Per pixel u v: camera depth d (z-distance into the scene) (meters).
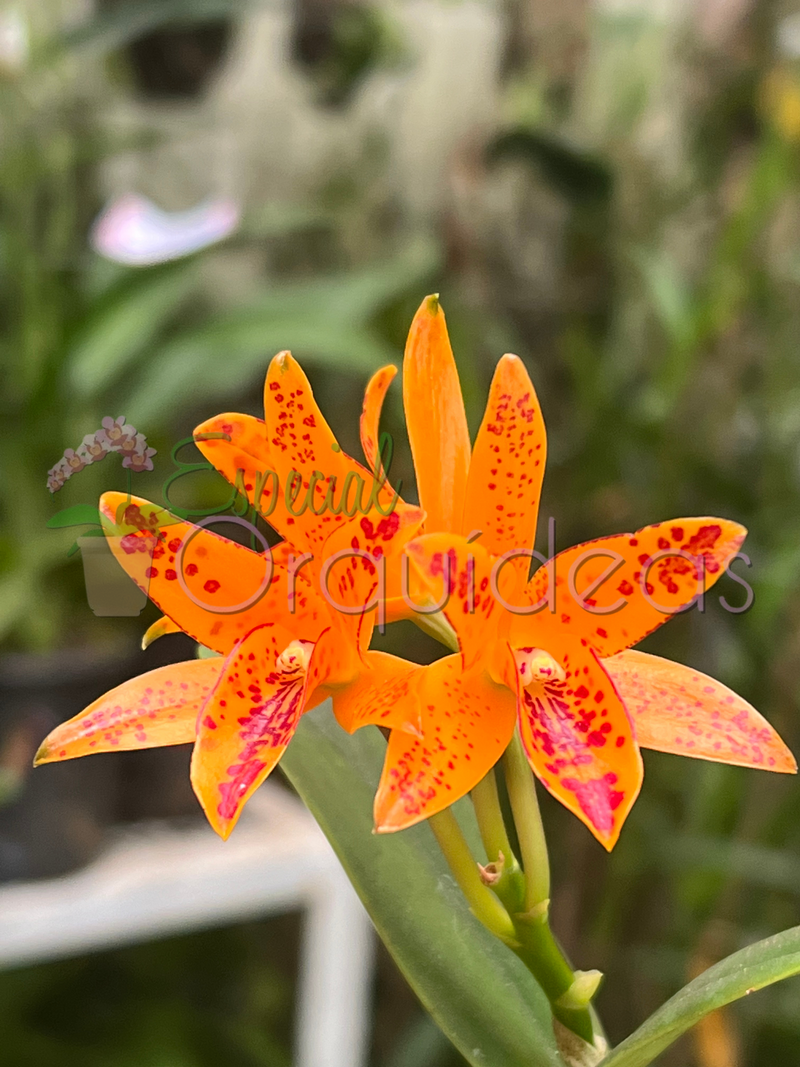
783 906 0.49
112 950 0.52
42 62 0.40
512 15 0.64
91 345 0.40
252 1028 0.51
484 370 0.55
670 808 0.50
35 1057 0.46
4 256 0.42
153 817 0.40
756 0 0.58
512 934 0.14
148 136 0.45
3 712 0.35
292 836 0.40
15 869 0.35
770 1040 0.50
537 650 0.13
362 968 0.41
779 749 0.14
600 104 0.62
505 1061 0.15
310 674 0.12
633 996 0.50
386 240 0.64
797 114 0.45
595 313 0.59
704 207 0.62
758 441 0.52
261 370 0.50
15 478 0.38
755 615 0.41
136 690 0.14
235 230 0.43
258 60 0.63
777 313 0.49
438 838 0.14
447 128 0.64
